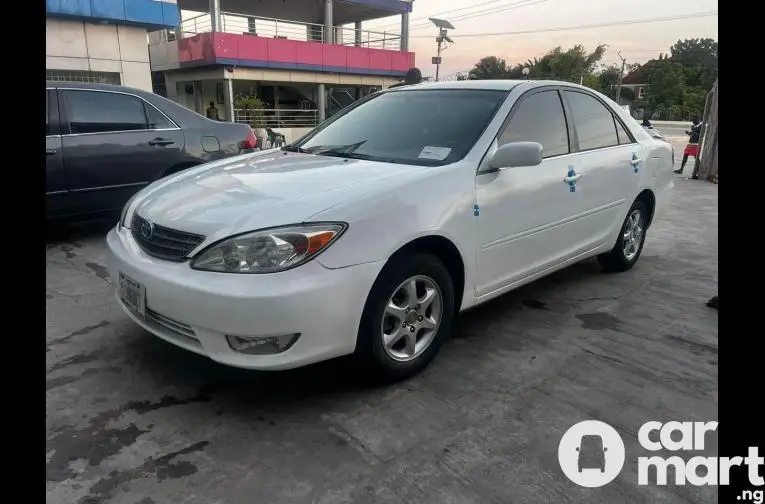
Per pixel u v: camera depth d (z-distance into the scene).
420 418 2.56
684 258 5.39
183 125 5.84
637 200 4.70
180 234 2.57
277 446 2.34
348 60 22.98
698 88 61.38
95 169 5.27
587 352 3.29
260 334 2.32
